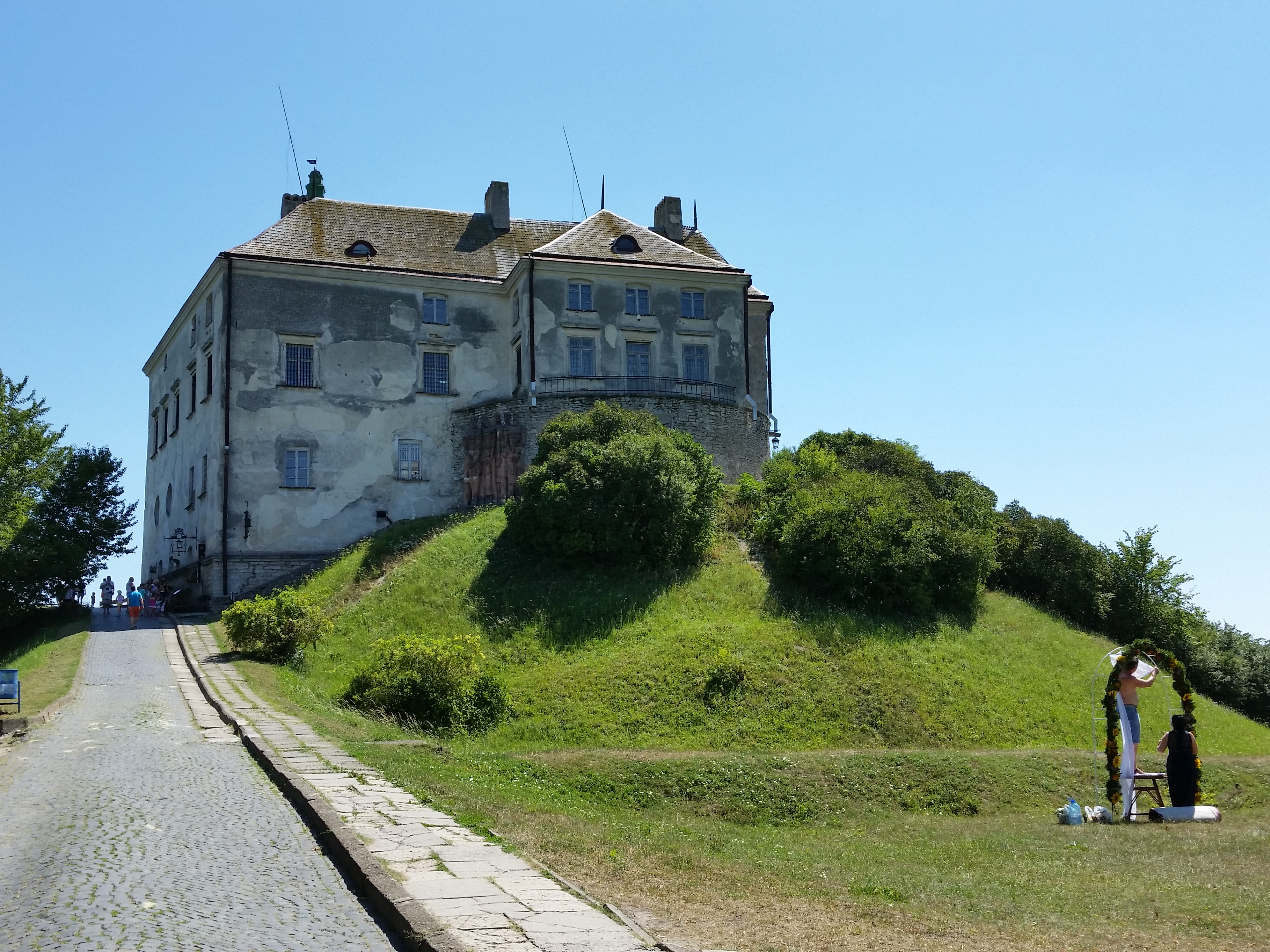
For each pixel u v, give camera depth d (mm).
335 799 13547
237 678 28156
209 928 8836
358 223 53438
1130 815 20406
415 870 10219
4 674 21938
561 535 39531
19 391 40469
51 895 9742
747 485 46312
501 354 52188
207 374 49688
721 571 39812
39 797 14328
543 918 8820
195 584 48312
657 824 18688
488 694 29203
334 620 36062
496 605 36750
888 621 37781
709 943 8820
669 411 48188
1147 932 10609
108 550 56906
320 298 49312
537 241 57219
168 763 16922
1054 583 45719
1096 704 35281
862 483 42312
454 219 56531
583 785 22438
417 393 50312
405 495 49406
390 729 24812
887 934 9898
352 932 8852
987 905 11750
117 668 30375
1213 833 17125
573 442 42062
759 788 23766
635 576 38906
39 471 40062
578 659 33469
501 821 13344
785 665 33125
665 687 31234
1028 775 26312
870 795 24438
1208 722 36656
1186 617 48219
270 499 47156
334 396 48844
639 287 51094
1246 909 11562
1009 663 36969
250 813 13289
